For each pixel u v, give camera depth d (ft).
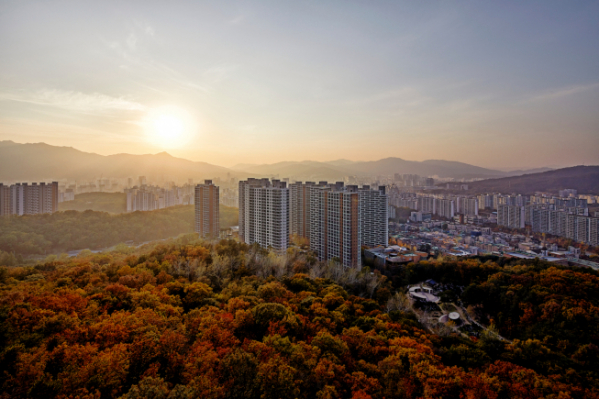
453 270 438.40
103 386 127.13
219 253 403.34
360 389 146.82
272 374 139.54
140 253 447.01
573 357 212.64
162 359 152.66
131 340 160.86
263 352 160.86
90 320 181.47
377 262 520.01
